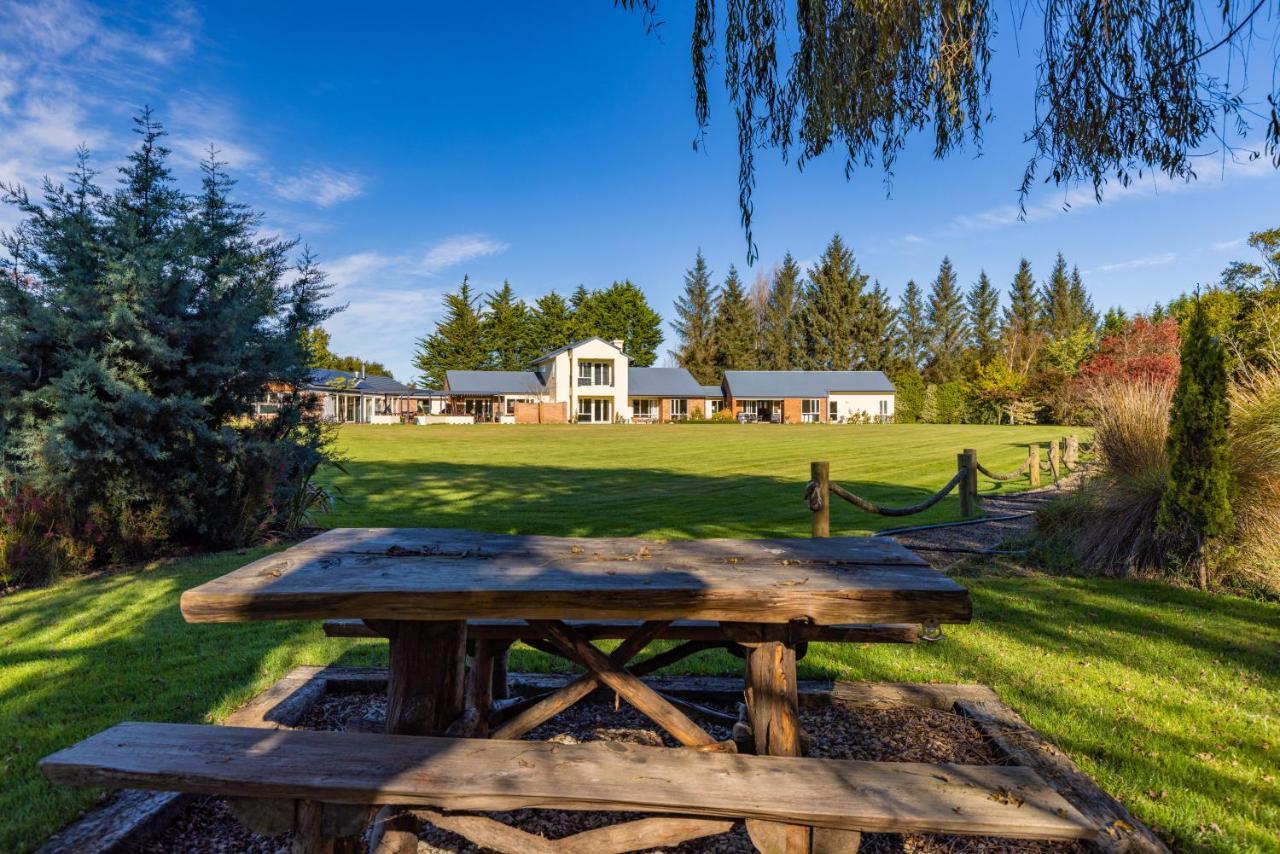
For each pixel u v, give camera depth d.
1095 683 3.55
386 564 2.20
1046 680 3.58
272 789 1.71
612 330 62.34
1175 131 3.22
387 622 2.09
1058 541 6.85
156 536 6.84
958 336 63.97
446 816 1.94
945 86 3.45
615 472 15.78
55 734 2.90
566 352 48.69
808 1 3.55
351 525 8.84
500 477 14.65
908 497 11.59
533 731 2.97
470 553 2.35
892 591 1.91
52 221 6.55
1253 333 9.84
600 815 2.38
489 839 1.91
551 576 2.06
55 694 3.37
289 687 3.35
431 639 2.10
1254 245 15.45
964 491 9.64
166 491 6.94
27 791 2.40
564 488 12.78
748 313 61.09
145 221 7.09
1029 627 4.56
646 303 63.91
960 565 6.47
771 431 35.53
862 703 3.25
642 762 1.87
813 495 5.84
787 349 61.31
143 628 4.54
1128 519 6.34
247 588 1.92
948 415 48.88
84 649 4.10
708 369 61.12
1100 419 7.61
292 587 1.92
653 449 23.22
